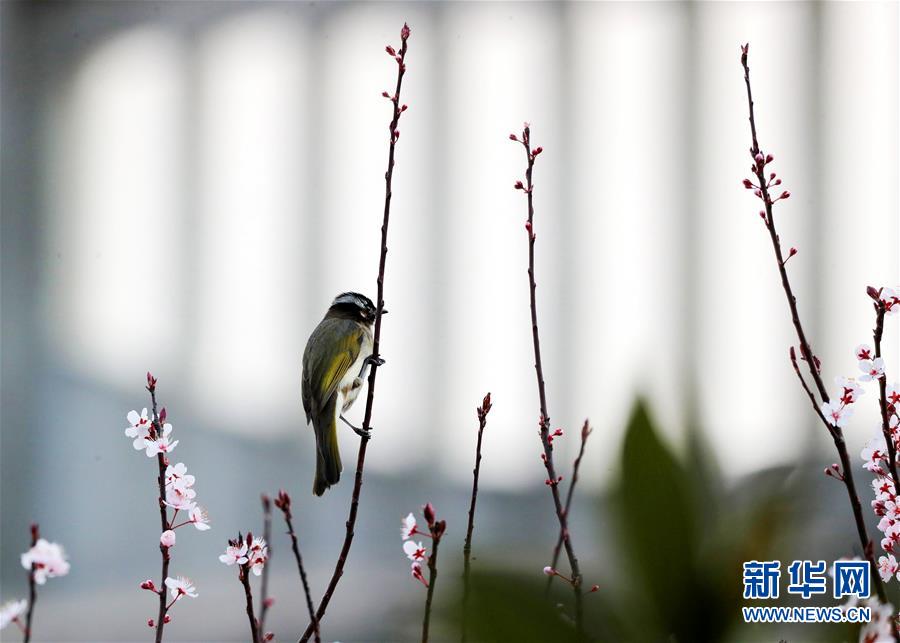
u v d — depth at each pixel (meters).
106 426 16.22
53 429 16.39
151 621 3.85
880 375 3.75
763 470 2.86
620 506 2.83
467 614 2.85
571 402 14.89
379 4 15.69
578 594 2.84
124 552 15.99
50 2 16.72
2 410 16.41
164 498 3.89
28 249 16.59
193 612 13.34
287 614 12.90
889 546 3.88
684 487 2.81
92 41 16.69
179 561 15.76
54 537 16.16
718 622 2.75
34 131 16.67
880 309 3.78
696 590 2.76
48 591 15.71
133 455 16.12
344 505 15.39
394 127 4.60
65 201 16.70
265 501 3.76
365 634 11.70
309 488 15.52
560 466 14.68
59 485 16.25
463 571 2.92
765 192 3.89
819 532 3.21
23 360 16.53
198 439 15.94
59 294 16.56
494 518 14.62
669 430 2.89
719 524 2.80
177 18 16.31
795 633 2.88
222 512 15.75
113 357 16.34
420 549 3.80
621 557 2.82
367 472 15.35
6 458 16.25
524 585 2.87
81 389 16.39
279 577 14.75
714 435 3.15
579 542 7.33
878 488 3.96
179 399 16.08
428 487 15.12
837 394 3.87
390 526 15.18
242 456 15.78
